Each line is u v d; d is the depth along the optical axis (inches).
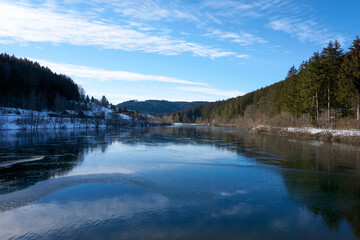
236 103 5629.9
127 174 660.1
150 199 469.1
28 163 813.9
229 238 328.5
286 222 377.1
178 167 757.9
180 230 347.9
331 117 1769.2
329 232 348.5
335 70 1743.4
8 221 377.1
